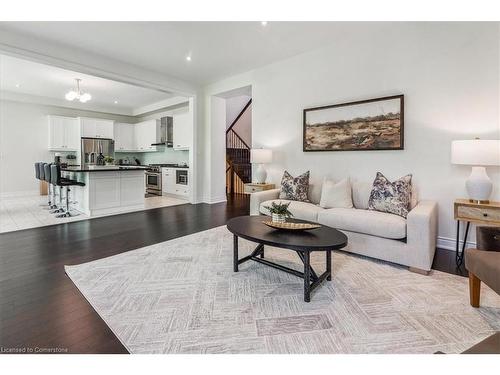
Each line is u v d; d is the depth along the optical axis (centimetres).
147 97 720
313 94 425
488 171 284
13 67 488
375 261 279
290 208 339
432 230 262
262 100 498
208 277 240
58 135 736
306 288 200
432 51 314
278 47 412
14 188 691
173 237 362
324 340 158
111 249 312
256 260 262
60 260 276
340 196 338
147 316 179
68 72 514
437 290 216
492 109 281
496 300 199
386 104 347
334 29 355
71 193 544
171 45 404
